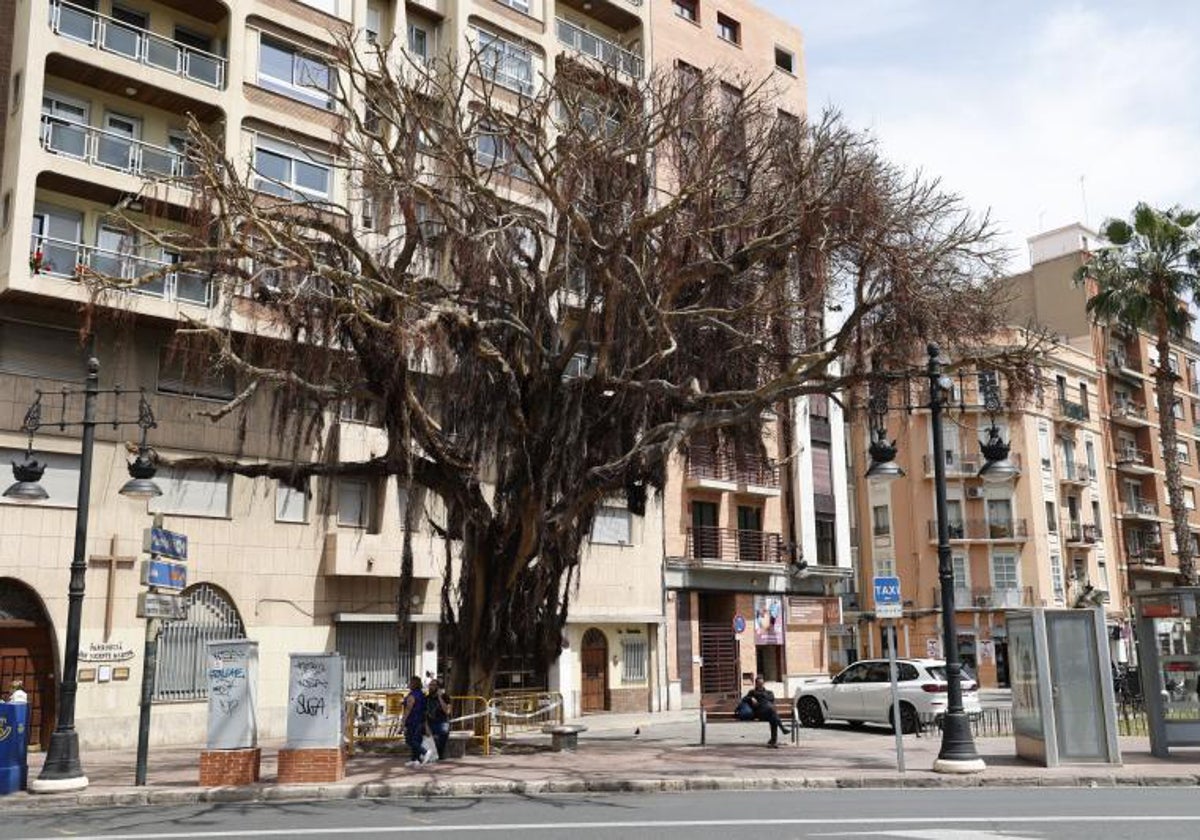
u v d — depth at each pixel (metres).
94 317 22.50
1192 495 66.31
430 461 19.66
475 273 18.27
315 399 18.42
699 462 36.00
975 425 53.69
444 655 19.91
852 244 18.77
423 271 19.34
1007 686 51.97
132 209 23.81
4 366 22.02
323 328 17.70
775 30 43.31
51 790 14.22
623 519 33.78
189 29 26.52
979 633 52.75
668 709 33.97
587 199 18.47
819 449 42.00
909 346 19.69
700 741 21.45
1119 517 58.91
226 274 17.45
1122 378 60.97
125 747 22.30
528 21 32.91
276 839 10.08
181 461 18.06
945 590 16.23
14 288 21.42
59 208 23.52
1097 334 59.75
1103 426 59.28
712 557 36.44
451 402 18.98
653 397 19.75
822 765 16.34
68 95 24.19
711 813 11.63
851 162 19.22
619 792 14.27
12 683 21.41
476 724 19.00
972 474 53.22
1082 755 15.92
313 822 11.38
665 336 18.75
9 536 21.36
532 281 19.88
